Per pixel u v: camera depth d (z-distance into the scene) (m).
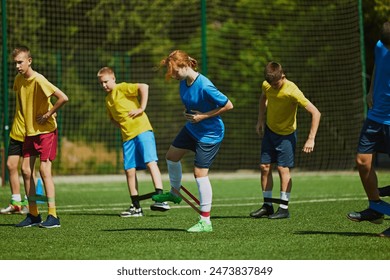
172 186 17.75
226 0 45.44
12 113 42.22
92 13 46.06
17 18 43.50
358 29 43.69
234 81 45.22
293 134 20.78
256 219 20.42
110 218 21.11
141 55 46.59
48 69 44.75
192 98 16.92
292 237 16.09
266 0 45.09
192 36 46.34
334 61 44.47
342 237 15.98
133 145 21.84
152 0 46.78
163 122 46.38
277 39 45.06
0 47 42.06
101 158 45.38
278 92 20.59
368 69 48.09
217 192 31.73
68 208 24.83
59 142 43.81
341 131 44.66
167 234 16.95
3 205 26.28
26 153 18.70
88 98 45.66
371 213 16.17
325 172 44.50
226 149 45.59
